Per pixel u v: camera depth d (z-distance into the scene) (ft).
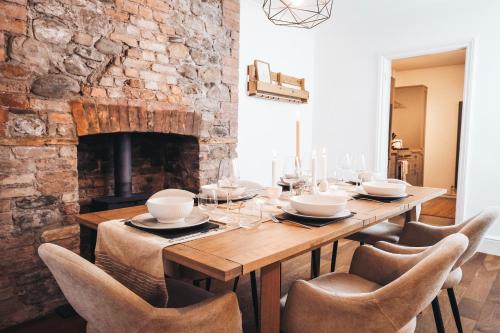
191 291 4.56
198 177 10.07
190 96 9.61
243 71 11.82
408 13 12.05
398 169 18.69
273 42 12.82
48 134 6.99
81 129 7.43
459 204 11.15
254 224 4.57
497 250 10.45
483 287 8.20
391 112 17.56
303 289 3.82
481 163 10.77
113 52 7.94
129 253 3.96
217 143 10.46
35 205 6.87
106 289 2.81
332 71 14.19
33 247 6.87
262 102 12.67
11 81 6.49
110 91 7.93
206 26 9.93
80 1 7.36
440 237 6.04
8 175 6.53
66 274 2.96
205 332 3.29
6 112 6.45
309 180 7.34
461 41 10.98
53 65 7.03
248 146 12.26
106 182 9.38
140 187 10.52
